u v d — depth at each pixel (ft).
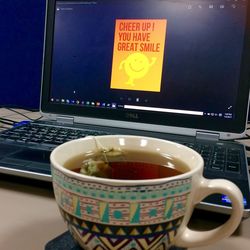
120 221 0.65
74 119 1.95
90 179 0.63
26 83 2.81
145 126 1.82
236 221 0.71
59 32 1.97
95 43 1.91
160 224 0.67
